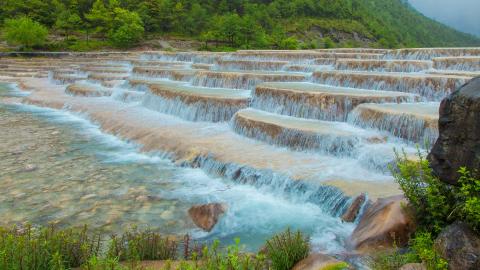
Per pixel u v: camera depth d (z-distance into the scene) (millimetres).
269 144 14570
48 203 10555
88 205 10484
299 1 103812
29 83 33594
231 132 16359
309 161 12609
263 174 11719
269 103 17766
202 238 8922
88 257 6828
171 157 14312
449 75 19750
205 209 9773
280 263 6672
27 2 70312
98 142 16719
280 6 101000
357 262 7016
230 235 9102
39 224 9367
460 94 6094
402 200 7980
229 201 10859
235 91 21578
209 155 13367
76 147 15922
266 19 91688
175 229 9305
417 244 6434
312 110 16234
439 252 5973
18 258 5941
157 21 76188
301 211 10344
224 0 91812
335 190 10312
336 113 15812
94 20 71000
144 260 7094
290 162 12492
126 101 24391
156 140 15578
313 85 20469
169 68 33594
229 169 12461
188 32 79500
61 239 6902
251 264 6453
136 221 9633
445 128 6305
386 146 12898
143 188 11711
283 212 10273
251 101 18531
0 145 15953
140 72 31172
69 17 68188
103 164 13859
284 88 18406
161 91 21469
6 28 63406
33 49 59781
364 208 9508
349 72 21766
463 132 6008
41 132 18281
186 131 16547
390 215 7727
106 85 28641
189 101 19203
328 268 6215
